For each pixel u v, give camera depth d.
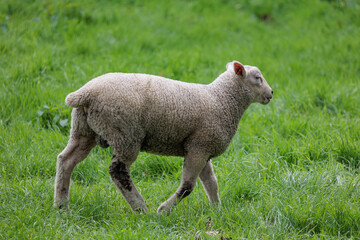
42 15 26.06
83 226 11.12
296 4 37.03
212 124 11.97
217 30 30.78
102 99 11.03
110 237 10.56
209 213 12.12
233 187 13.66
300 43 29.78
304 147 15.77
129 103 11.09
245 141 17.03
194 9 34.22
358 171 14.83
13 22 24.50
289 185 13.52
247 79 12.77
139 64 22.58
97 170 14.60
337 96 20.36
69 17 26.91
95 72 20.41
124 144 11.30
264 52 28.03
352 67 25.41
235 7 35.66
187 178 12.16
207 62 24.80
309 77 23.73
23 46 22.27
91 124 11.28
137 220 11.38
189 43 28.17
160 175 15.05
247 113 19.33
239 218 11.79
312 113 19.52
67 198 11.84
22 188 12.61
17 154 14.80
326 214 11.87
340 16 35.03
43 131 16.23
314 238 11.05
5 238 10.23
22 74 19.41
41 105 17.48
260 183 13.99
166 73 21.34
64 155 11.73
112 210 12.19
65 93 18.38
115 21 28.48
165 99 11.48
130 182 11.69
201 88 12.40
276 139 16.55
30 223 10.99
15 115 17.03
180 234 11.12
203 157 12.07
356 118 18.72
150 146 12.02
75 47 23.38
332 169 14.39
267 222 11.80
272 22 34.62
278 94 21.06
